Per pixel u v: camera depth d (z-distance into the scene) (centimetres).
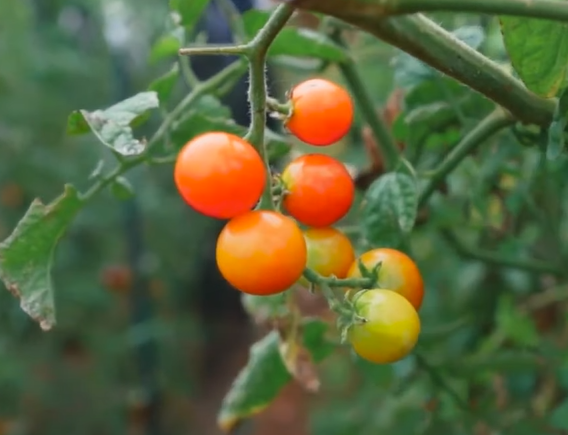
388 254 29
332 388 84
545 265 48
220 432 116
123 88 80
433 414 49
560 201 50
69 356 109
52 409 106
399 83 39
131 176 104
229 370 132
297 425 104
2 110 95
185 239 127
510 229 49
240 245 25
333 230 29
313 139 28
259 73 26
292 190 28
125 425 105
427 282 58
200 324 133
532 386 53
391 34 26
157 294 111
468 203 48
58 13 104
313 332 41
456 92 39
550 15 24
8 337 96
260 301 41
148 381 84
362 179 42
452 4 23
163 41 40
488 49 44
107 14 95
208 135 25
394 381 49
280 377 44
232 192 24
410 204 32
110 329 110
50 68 98
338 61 39
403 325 27
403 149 43
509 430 47
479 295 56
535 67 27
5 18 86
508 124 34
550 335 57
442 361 47
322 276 28
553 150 28
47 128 102
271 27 26
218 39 86
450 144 41
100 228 106
